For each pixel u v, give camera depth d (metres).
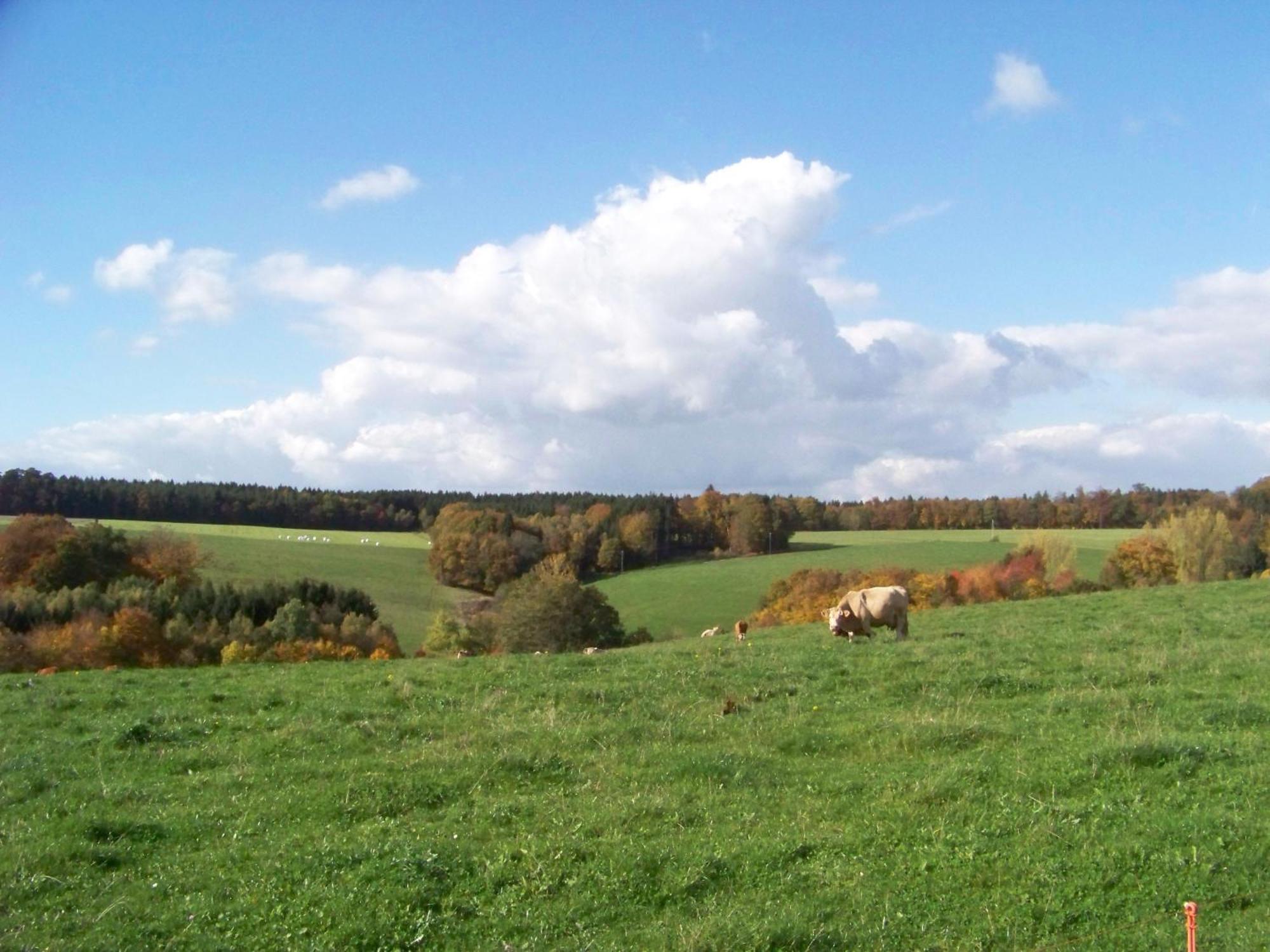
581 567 95.69
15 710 18.98
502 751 14.28
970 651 21.73
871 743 14.26
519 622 57.72
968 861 9.84
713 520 107.12
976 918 8.79
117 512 115.81
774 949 8.38
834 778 12.67
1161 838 10.05
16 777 13.86
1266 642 21.98
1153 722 14.44
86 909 9.53
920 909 8.99
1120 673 18.25
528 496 133.50
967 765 12.53
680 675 20.25
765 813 11.54
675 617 75.69
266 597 62.94
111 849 10.98
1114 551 75.12
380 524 131.00
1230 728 14.11
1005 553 86.06
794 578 74.06
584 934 8.83
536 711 17.30
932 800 11.54
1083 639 23.39
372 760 14.41
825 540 113.50
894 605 26.08
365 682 21.48
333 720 17.22
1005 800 11.32
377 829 11.38
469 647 62.19
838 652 22.50
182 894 9.83
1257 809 10.68
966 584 70.62
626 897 9.48
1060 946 8.30
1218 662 18.78
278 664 27.09
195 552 71.56
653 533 101.25
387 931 8.95
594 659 23.78
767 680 19.27
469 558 86.44
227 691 20.77
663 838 10.69
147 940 8.90
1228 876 9.24
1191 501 122.06
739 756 13.62
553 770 13.52
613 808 11.69
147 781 13.78
